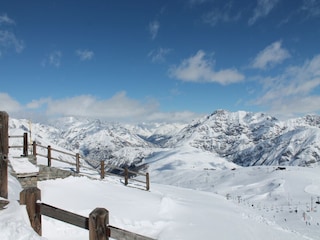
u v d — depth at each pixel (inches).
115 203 764.6
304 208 2615.7
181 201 1040.8
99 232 203.9
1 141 368.8
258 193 3457.2
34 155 794.2
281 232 909.8
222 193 3659.0
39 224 244.8
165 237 626.8
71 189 797.2
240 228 815.1
